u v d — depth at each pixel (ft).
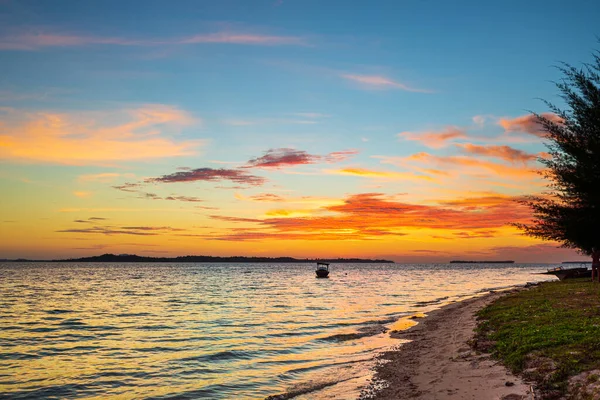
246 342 75.25
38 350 72.08
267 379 50.49
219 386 48.24
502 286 260.62
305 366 56.24
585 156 26.43
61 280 358.64
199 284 307.17
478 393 34.96
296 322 101.19
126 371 56.44
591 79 27.63
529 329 51.06
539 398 31.09
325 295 194.90
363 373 49.52
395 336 74.59
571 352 38.17
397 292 211.20
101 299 181.47
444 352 53.93
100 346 75.20
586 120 26.94
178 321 107.65
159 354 67.05
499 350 45.70
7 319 115.55
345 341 73.56
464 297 167.84
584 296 80.07
